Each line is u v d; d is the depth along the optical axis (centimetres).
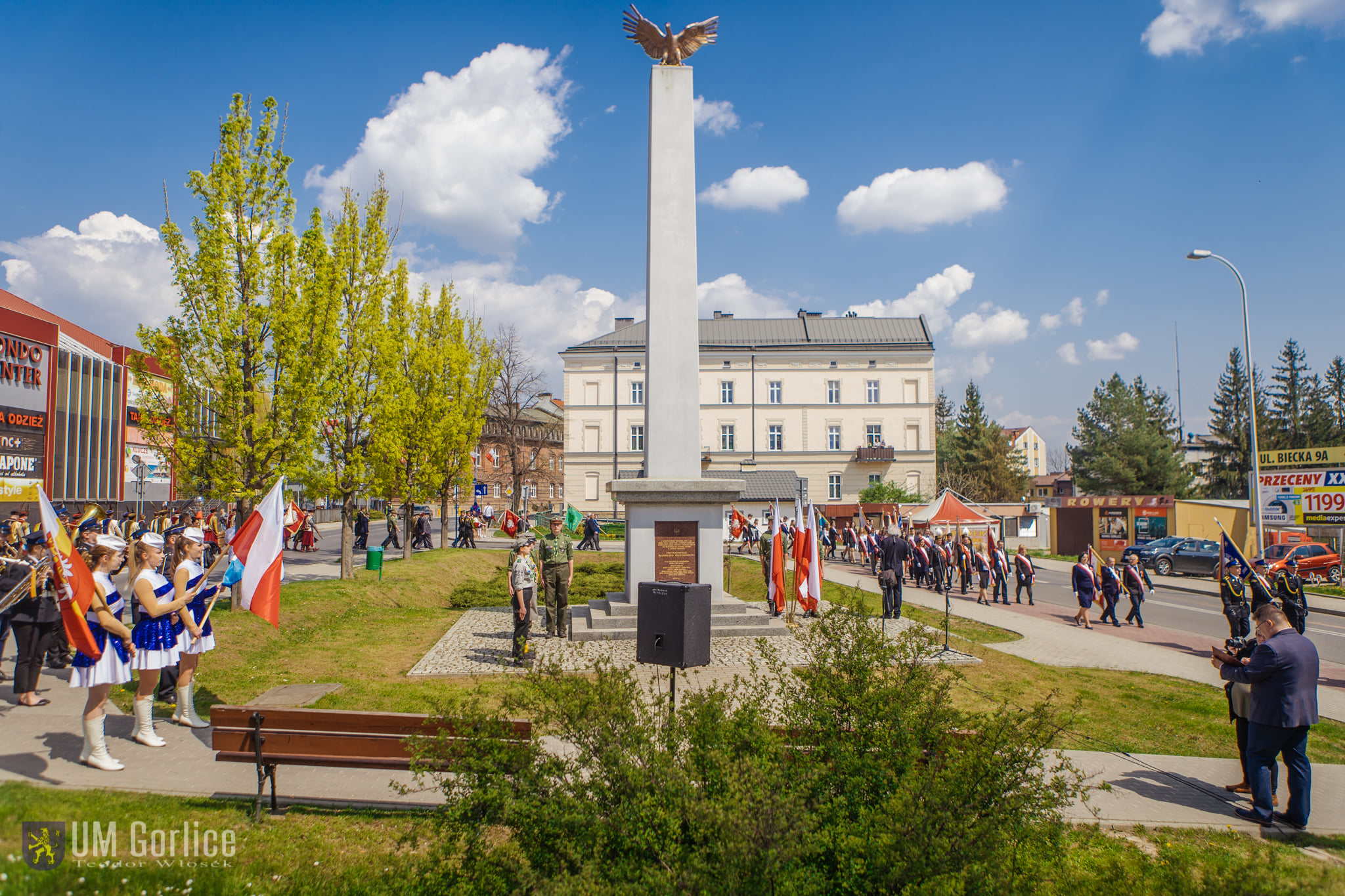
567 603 1283
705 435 5681
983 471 7225
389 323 2206
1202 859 512
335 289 1459
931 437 5619
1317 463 3341
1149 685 1103
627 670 465
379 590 1748
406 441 2292
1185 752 797
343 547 1852
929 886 337
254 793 576
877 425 5662
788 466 5656
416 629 1370
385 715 526
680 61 1412
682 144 1382
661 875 341
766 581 1800
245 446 1330
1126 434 5716
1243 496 5888
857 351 5684
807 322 6050
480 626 1411
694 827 369
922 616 1748
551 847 389
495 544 3884
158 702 820
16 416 2603
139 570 685
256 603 714
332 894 427
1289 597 1120
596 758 424
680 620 614
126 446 3147
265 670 989
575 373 5734
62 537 590
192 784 584
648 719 435
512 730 459
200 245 1316
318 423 1457
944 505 2964
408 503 2403
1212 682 1138
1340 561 2831
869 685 482
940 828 374
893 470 5628
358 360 1798
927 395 5647
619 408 5688
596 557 3081
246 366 1379
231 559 750
